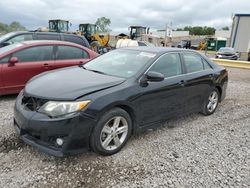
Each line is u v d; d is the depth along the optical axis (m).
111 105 3.31
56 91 3.22
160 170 3.20
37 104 3.19
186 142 4.07
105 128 3.35
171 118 4.46
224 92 5.87
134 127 3.78
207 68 5.33
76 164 3.21
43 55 6.14
